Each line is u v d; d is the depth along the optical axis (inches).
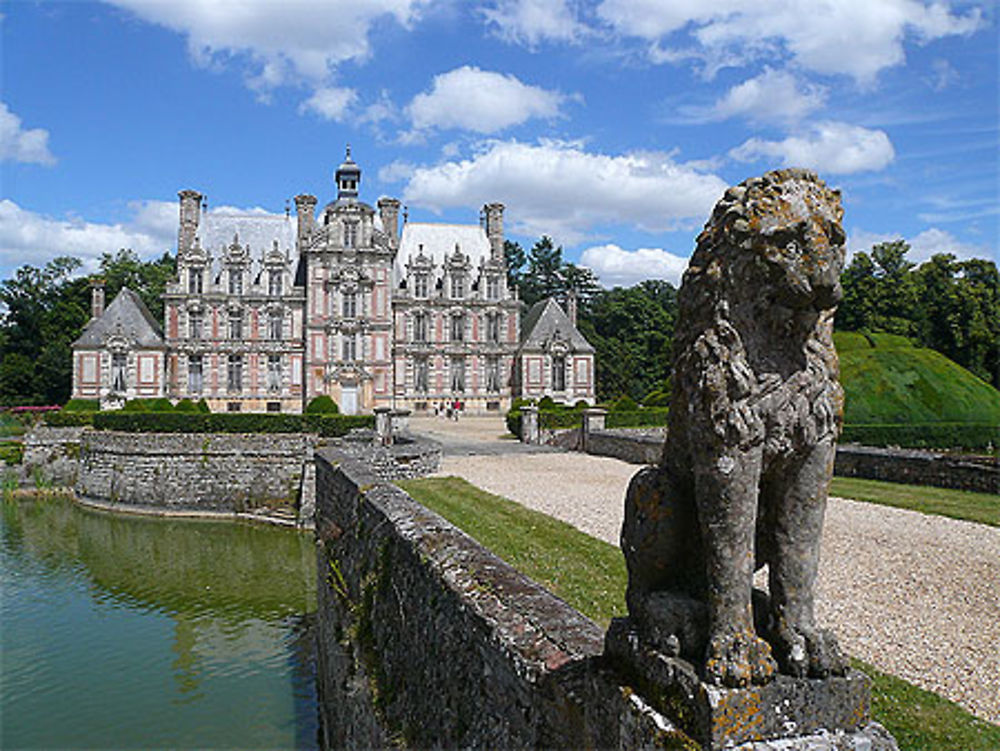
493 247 2869.1
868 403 1376.7
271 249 2714.1
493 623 221.1
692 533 147.9
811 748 126.3
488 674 220.1
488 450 1261.1
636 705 139.9
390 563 368.2
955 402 1386.6
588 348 2817.4
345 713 438.0
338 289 2615.7
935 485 676.1
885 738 131.0
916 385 1418.6
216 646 701.3
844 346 1692.9
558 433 1343.5
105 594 860.0
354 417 1461.6
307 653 685.3
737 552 134.0
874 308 2263.8
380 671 361.4
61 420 1702.8
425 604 294.7
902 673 262.8
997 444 1129.4
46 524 1269.7
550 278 3981.3
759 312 135.9
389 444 1333.7
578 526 537.3
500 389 2795.3
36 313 3193.9
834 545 453.1
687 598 142.7
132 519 1305.4
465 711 237.3
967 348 2118.6
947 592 358.3
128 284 3405.5
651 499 149.2
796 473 140.3
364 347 2625.5
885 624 313.6
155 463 1352.1
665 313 3442.4
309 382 2600.9
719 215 142.0
